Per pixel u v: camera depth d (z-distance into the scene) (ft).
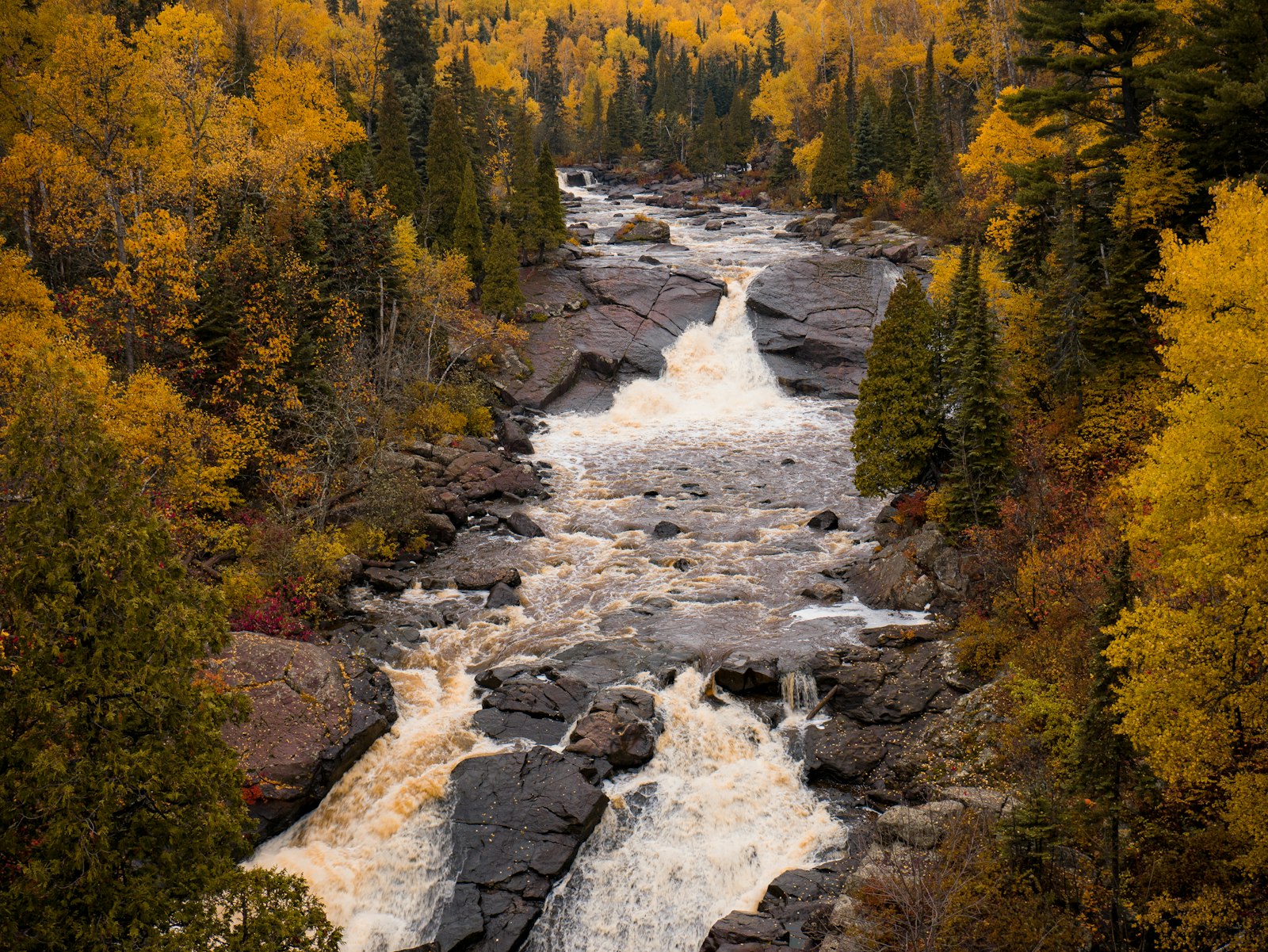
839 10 450.71
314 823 72.90
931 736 79.46
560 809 71.41
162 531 46.11
